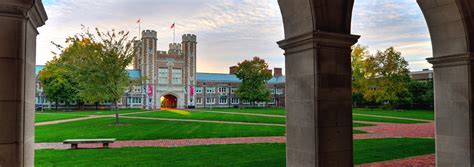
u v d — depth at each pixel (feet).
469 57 19.54
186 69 251.39
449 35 20.52
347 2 15.11
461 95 20.15
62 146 37.78
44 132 53.98
